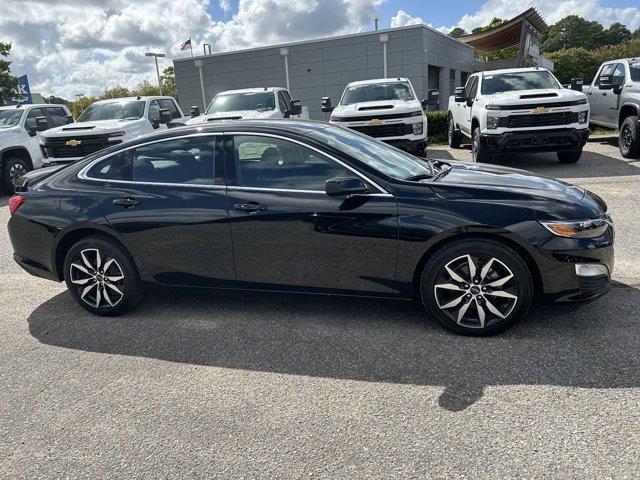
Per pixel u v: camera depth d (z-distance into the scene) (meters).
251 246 3.84
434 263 3.52
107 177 4.23
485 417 2.71
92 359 3.64
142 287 4.24
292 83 24.38
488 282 3.48
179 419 2.88
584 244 3.35
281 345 3.66
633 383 2.93
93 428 2.85
